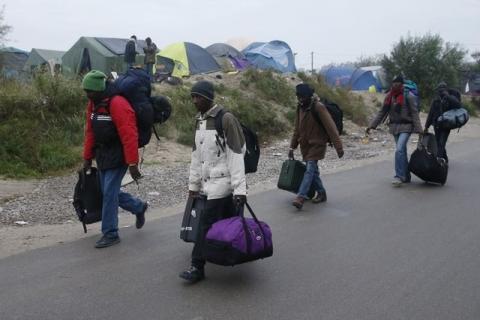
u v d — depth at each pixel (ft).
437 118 33.37
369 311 13.69
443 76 101.24
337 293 14.87
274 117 56.54
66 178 33.35
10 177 32.73
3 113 38.99
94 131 18.48
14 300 14.78
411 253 18.13
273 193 28.37
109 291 15.26
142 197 27.99
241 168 15.02
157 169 36.29
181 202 26.96
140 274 16.55
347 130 62.44
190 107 50.21
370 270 16.60
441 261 17.30
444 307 13.85
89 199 19.79
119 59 70.23
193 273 15.67
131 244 19.56
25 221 23.58
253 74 66.39
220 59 83.10
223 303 14.32
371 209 24.38
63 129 40.22
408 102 28.63
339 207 24.82
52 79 43.57
